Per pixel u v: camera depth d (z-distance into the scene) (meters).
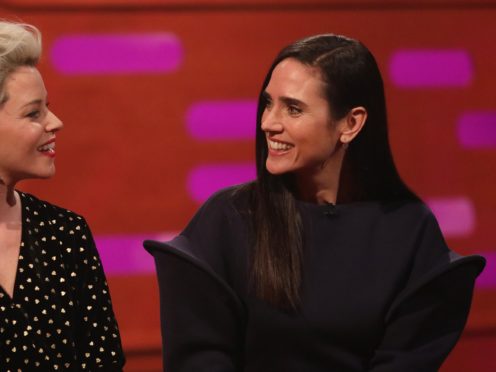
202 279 6.34
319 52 6.27
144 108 13.30
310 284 6.40
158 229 13.46
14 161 5.75
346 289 6.41
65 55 13.05
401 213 6.69
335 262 6.48
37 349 5.83
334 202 6.66
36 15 12.91
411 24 13.74
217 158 13.54
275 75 6.29
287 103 6.22
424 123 13.91
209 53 13.41
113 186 13.31
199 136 13.48
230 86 13.50
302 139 6.21
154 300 13.49
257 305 6.35
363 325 6.36
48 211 6.22
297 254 6.41
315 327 6.31
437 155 13.98
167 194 13.45
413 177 13.94
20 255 5.93
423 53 13.80
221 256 6.49
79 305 6.16
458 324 6.60
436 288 6.48
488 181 14.12
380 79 6.47
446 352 6.46
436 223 6.76
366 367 6.47
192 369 6.30
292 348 6.36
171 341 6.39
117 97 13.23
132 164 13.34
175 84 13.36
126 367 13.43
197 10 13.32
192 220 6.73
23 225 6.03
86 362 6.12
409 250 6.55
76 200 13.23
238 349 6.48
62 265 6.08
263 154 6.52
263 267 6.34
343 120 6.34
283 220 6.45
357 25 13.63
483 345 14.07
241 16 13.42
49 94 13.03
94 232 13.31
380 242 6.57
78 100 13.14
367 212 6.64
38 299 5.89
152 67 13.30
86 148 13.21
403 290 6.48
